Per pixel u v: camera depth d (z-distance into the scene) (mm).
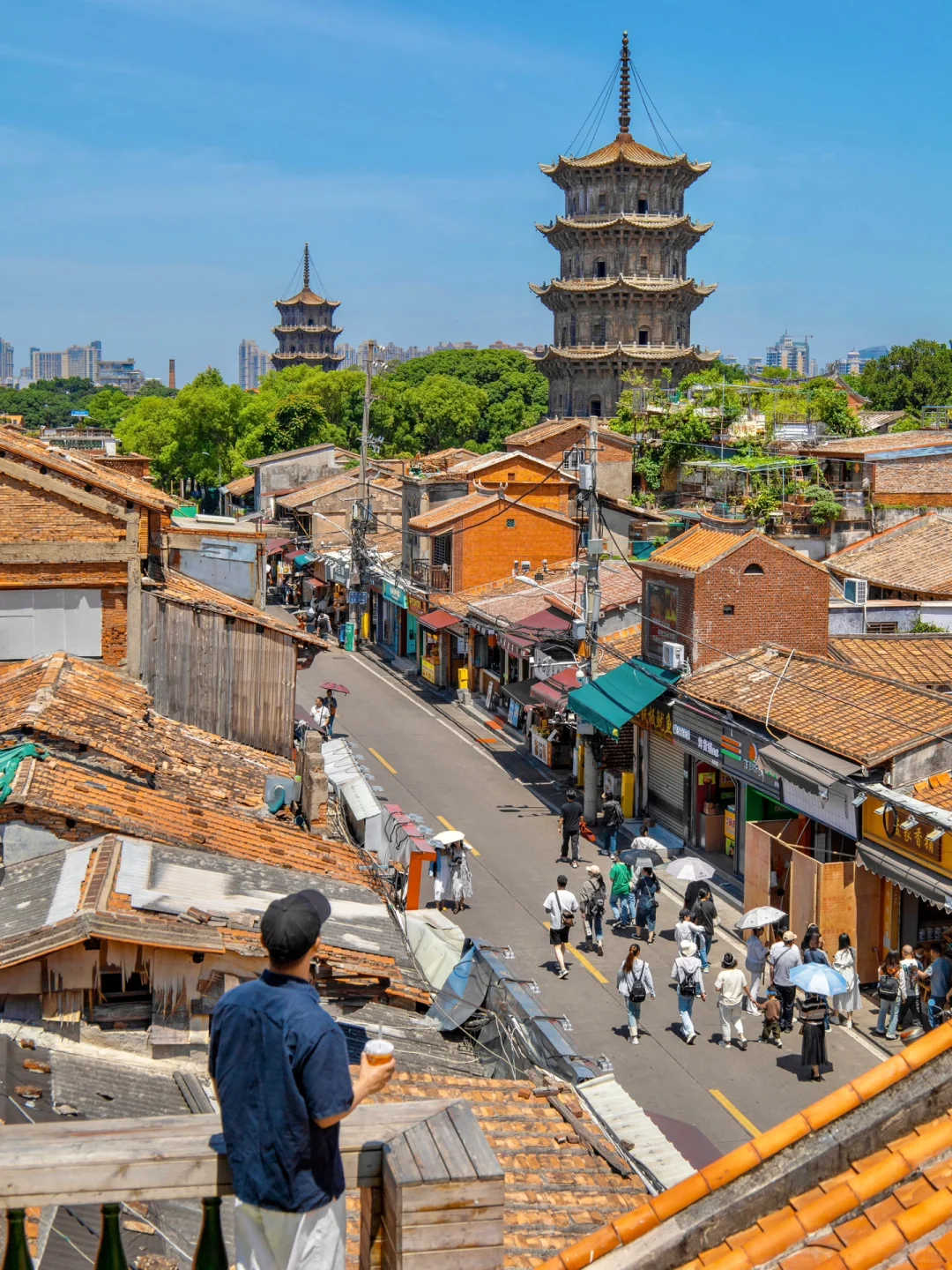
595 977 27047
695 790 34406
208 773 20359
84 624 23047
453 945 18516
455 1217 4730
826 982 21797
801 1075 22453
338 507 80500
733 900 30922
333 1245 4520
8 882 14680
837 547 54688
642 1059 23219
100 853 14891
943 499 55781
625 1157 12648
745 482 60500
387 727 49531
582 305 98562
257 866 16453
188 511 36469
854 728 27344
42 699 19266
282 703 23734
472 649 54094
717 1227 5156
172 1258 8133
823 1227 4961
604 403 98938
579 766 40531
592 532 37031
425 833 25719
